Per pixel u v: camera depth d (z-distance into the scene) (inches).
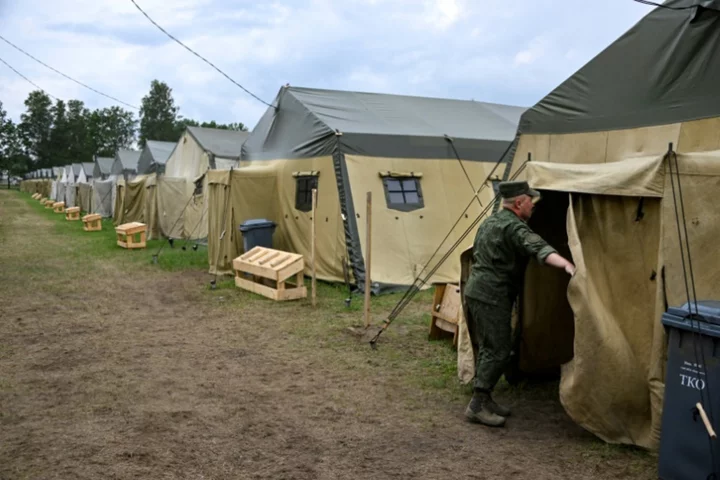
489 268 195.8
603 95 262.5
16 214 1408.7
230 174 502.9
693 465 145.9
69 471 162.2
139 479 158.4
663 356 171.6
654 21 246.2
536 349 242.8
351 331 322.3
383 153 474.3
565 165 209.8
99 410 209.5
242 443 183.6
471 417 201.2
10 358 272.5
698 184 172.7
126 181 944.9
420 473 164.7
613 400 178.4
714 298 169.5
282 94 556.7
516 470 166.6
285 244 520.4
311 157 487.5
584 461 172.2
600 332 174.9
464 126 561.9
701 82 227.3
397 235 460.4
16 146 3971.5
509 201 198.5
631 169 183.2
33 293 429.4
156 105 3976.4
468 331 227.1
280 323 346.0
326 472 164.7
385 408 215.0
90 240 806.5
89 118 4365.2
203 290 447.5
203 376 250.7
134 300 412.5
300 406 216.5
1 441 182.1
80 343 300.4
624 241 189.3
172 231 797.9
